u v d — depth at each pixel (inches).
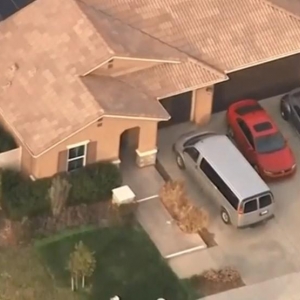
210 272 5595.5
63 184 5674.2
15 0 6840.6
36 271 5516.7
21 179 5782.5
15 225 5649.6
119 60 5876.0
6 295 5423.2
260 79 6432.1
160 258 5634.8
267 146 6087.6
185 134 6146.7
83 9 6033.5
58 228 5684.1
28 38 6053.2
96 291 5457.7
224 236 5777.6
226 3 6279.5
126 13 6102.4
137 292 5477.4
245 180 5762.8
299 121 6309.1
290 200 6008.9
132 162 6048.2
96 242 5654.5
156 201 5880.9
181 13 6186.0
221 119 6363.2
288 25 6294.3
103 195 5807.1
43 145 5629.9
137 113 5772.6
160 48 6028.5
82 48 5890.8
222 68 6092.5
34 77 5890.8
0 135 5846.5
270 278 5620.1
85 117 5669.3
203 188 5915.4
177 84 5994.1
